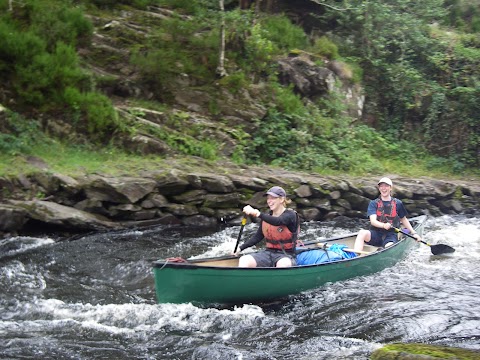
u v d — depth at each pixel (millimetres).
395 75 16828
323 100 14953
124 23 14602
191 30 14750
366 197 12281
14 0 13641
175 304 6289
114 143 11820
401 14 17875
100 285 7238
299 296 6785
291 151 13516
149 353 5289
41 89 11953
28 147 10758
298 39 16453
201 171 11242
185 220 10547
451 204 13258
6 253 8250
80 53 13516
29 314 6156
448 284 7355
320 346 5449
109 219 9945
